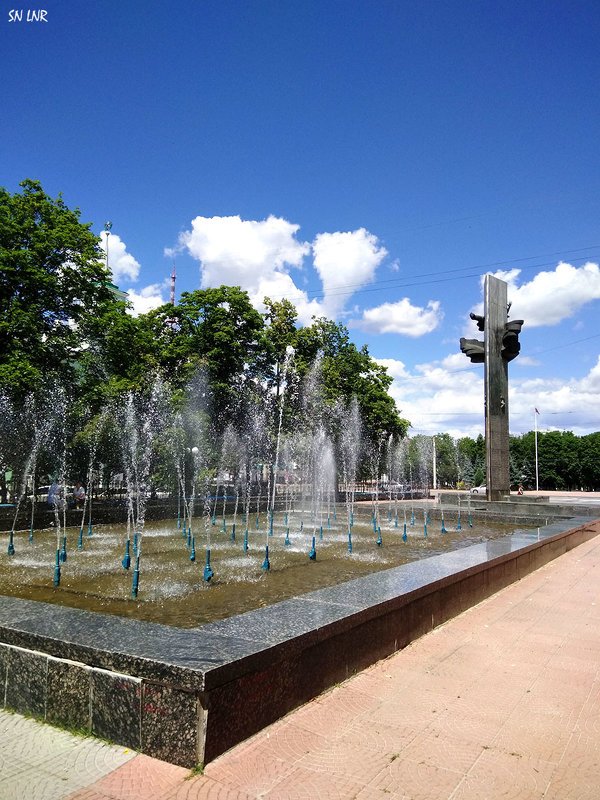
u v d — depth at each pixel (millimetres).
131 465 18828
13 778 3055
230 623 4191
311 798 2916
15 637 3949
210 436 20672
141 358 20484
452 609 6477
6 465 15258
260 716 3562
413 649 5316
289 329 26906
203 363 20969
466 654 5230
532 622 6395
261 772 3125
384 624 5035
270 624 4176
